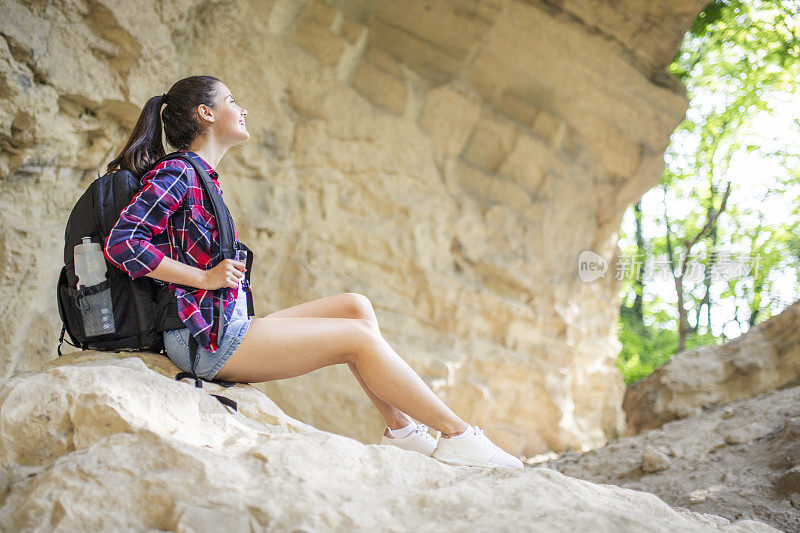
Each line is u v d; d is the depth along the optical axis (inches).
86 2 188.2
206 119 102.0
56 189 189.2
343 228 289.1
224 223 94.9
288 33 278.5
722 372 202.2
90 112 193.5
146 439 67.1
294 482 65.0
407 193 305.4
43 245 184.7
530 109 337.7
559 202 350.0
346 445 73.8
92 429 70.0
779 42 556.4
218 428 80.2
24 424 70.0
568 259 361.7
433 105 313.7
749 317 663.1
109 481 62.8
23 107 170.1
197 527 57.4
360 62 301.1
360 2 301.7
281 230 273.3
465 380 311.9
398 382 94.8
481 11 312.2
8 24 167.5
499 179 332.8
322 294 278.2
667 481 145.4
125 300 91.7
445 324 310.0
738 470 141.2
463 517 62.5
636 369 682.8
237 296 95.2
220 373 93.8
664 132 360.5
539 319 340.5
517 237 335.9
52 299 194.4
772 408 168.7
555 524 58.7
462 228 320.2
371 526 59.4
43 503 60.6
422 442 102.8
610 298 400.5
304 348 93.2
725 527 75.1
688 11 327.6
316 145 282.8
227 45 254.8
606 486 79.0
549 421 340.2
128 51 197.5
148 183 92.1
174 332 91.6
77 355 91.8
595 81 336.8
